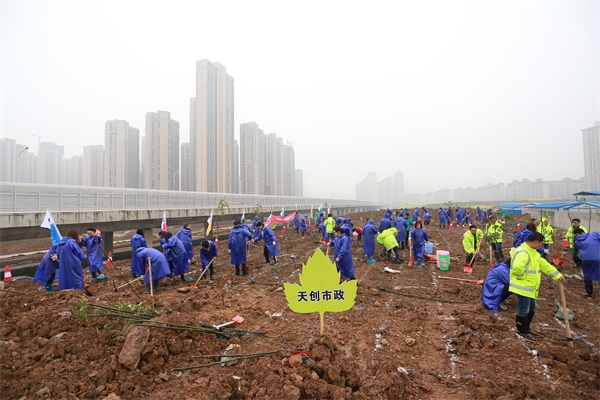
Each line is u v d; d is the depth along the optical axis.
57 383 3.68
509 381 3.96
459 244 17.08
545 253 9.80
